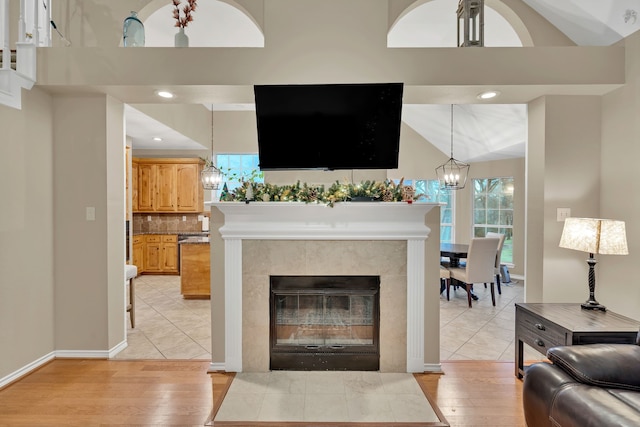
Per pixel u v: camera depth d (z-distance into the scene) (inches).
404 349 109.2
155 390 96.8
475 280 179.6
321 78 109.5
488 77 107.4
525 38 118.9
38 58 106.5
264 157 108.3
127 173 239.1
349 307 112.9
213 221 109.7
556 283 117.4
